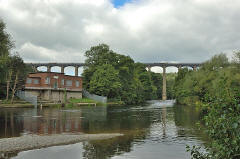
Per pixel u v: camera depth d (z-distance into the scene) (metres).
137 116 39.69
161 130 24.70
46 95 66.19
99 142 18.95
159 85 155.50
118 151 16.28
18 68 56.75
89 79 85.38
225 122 6.26
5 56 42.09
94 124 29.42
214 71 60.91
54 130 24.42
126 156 15.12
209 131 6.78
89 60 87.69
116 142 18.95
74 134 22.30
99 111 49.97
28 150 16.31
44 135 21.48
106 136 21.34
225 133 6.44
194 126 27.39
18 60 57.34
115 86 78.31
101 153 15.81
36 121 30.84
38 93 65.69
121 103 82.56
